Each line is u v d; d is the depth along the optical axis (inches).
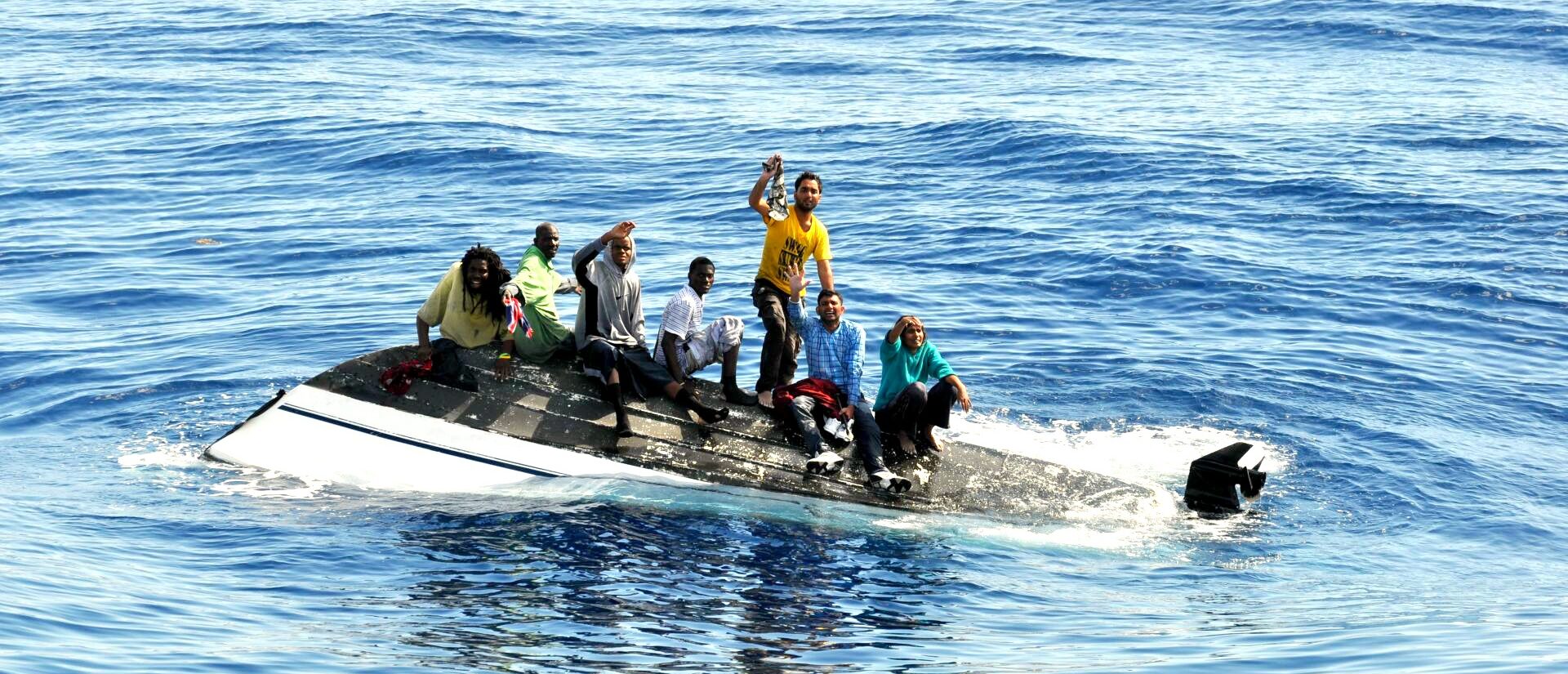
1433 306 1498.5
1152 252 1689.2
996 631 794.8
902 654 755.4
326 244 1771.7
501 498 994.7
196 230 1844.2
